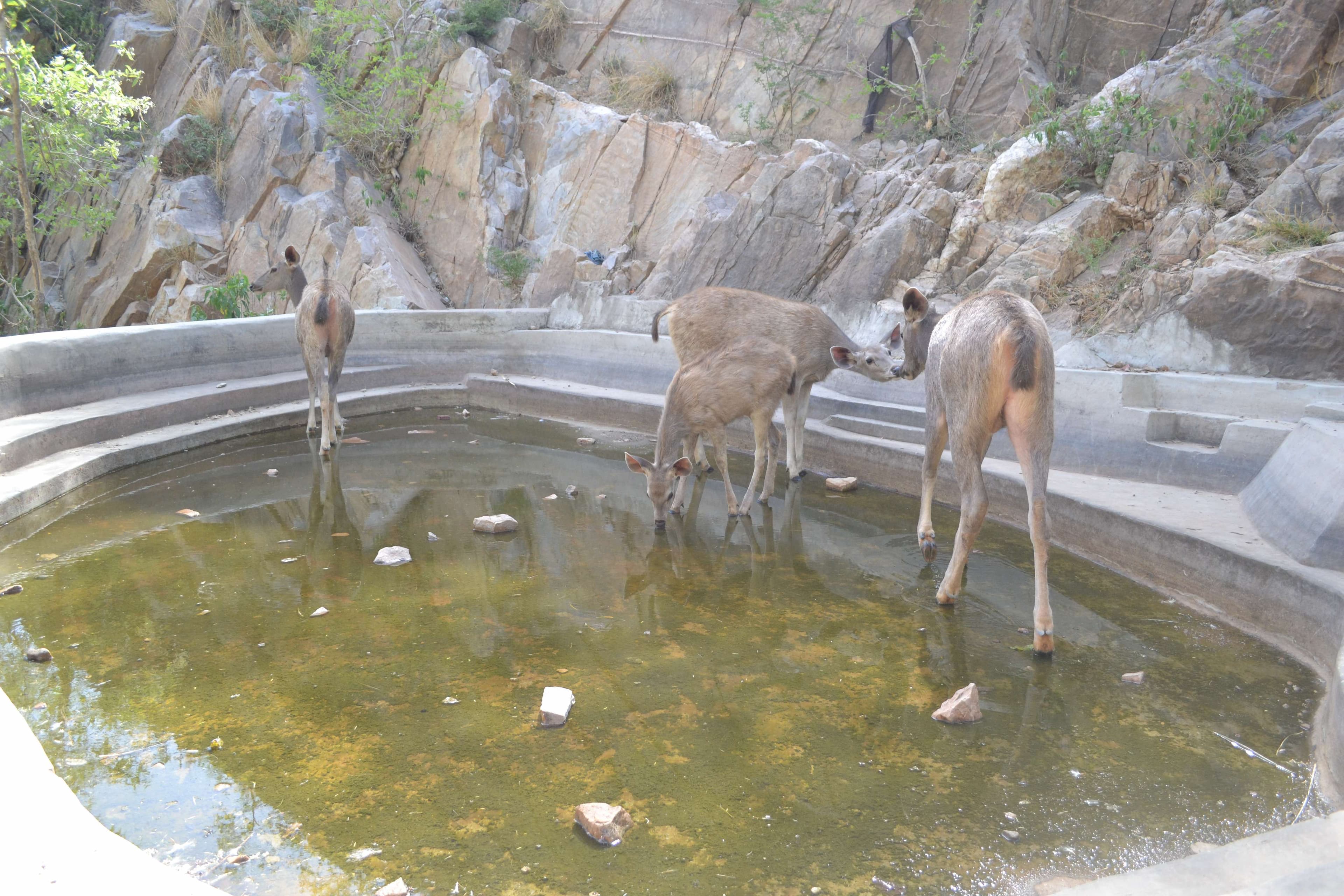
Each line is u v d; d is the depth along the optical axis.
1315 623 4.86
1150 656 5.00
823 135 13.59
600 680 4.71
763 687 4.65
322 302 8.67
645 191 13.69
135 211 15.96
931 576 6.20
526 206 14.70
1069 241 9.45
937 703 4.51
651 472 7.02
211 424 9.50
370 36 16.42
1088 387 7.59
